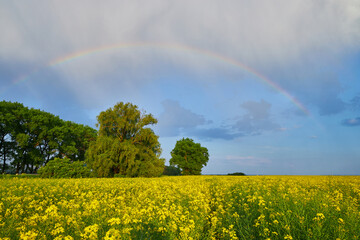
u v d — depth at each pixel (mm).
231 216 6934
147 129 37781
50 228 5184
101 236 4723
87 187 13859
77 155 55156
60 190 12297
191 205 8383
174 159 60781
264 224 5602
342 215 5941
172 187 14602
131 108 38688
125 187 14141
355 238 4605
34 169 47688
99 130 37562
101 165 30500
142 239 4992
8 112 42125
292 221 5504
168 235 5320
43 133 44406
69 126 53250
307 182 16547
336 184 14328
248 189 11539
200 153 61375
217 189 13328
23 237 4293
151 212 6559
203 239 5719
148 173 33062
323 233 4824
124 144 33594
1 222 6035
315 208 6340
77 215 5793
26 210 7680
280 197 7895
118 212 6473
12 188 12078
